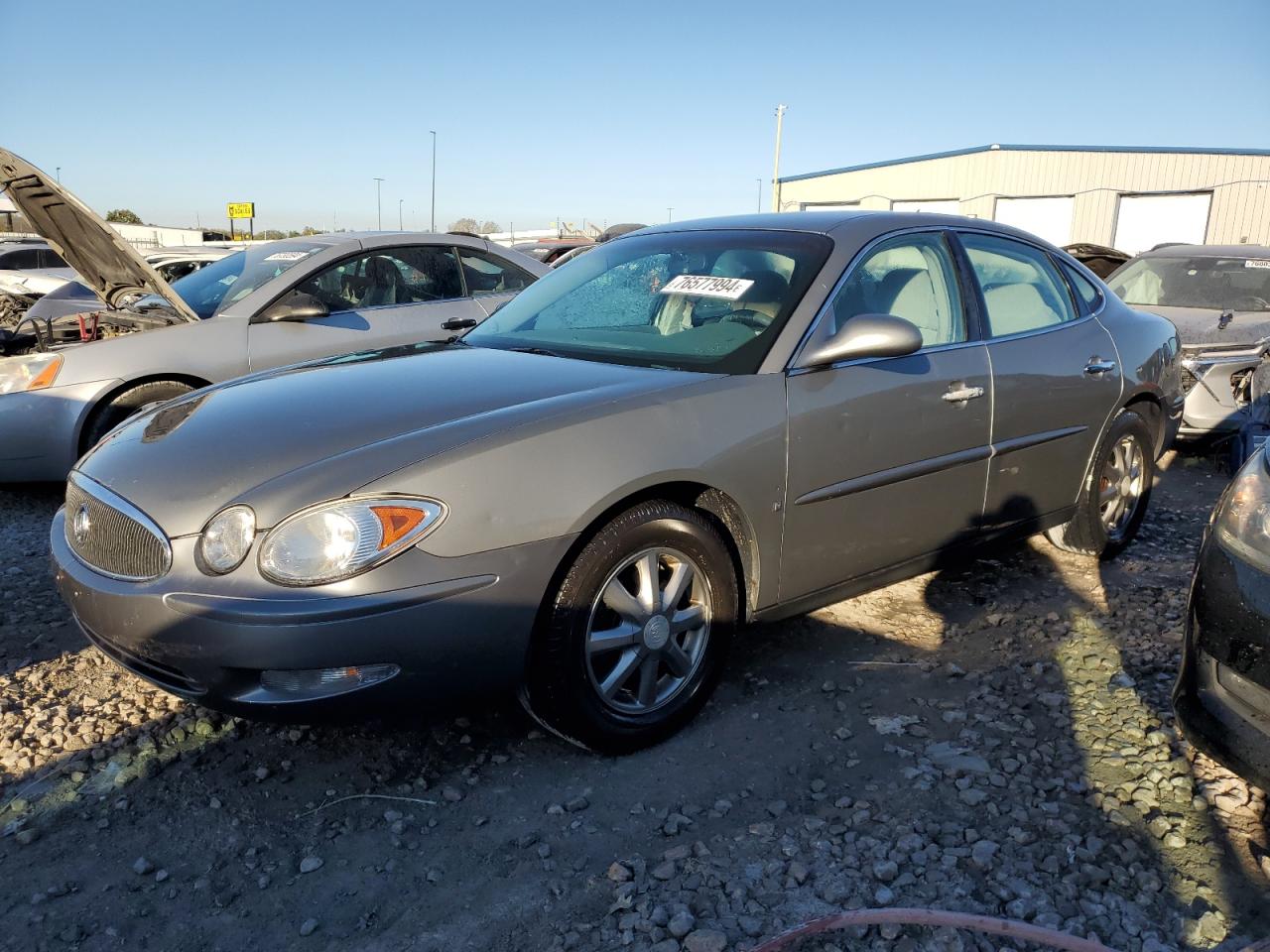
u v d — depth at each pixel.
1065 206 29.16
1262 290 7.75
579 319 3.58
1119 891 2.21
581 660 2.60
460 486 2.39
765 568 2.99
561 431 2.54
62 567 2.67
